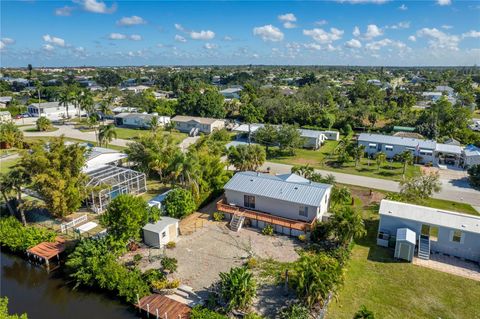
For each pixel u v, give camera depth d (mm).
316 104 102500
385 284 26609
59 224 36938
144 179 45969
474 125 83312
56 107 111375
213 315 22703
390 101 116375
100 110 105188
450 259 30078
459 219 30641
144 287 25938
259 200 36875
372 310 23812
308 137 70625
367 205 41688
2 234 32719
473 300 24812
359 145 61906
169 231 32969
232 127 90938
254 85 163375
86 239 30266
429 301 24734
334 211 35312
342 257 28797
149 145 49906
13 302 26344
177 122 90312
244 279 24078
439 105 87562
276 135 67125
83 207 41469
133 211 30500
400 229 31078
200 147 51531
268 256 30641
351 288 26156
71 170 36938
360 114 90125
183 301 25172
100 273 26531
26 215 39188
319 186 37156
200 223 37062
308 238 33281
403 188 40781
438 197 44594
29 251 30922
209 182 43062
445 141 68562
